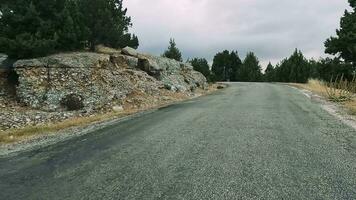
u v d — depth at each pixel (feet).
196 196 16.35
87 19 91.76
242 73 284.00
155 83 87.92
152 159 23.32
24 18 75.25
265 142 27.55
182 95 90.12
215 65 302.45
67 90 65.41
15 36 74.90
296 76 212.43
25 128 45.32
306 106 54.29
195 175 19.49
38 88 64.44
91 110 60.64
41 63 68.85
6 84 67.51
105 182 18.90
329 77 117.08
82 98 64.03
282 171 19.90
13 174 21.62
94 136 33.73
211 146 26.53
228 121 39.14
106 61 80.23
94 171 21.12
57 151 27.73
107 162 23.11
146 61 94.84
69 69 70.59
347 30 108.78
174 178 19.11
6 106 59.82
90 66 74.38
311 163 21.50
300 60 215.10
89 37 89.20
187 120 41.22
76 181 19.34
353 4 114.83
